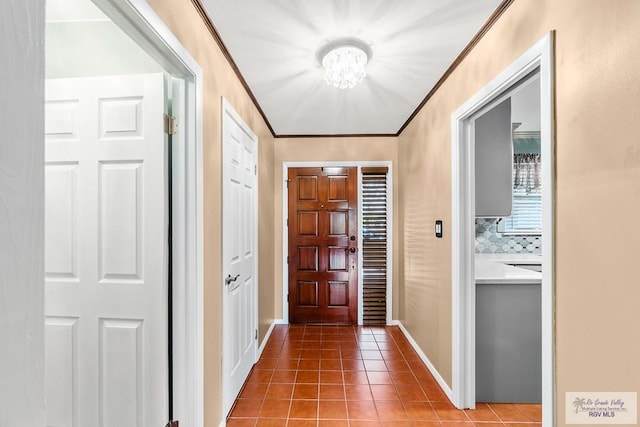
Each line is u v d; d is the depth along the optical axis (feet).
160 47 3.92
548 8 3.99
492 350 6.84
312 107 9.27
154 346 4.52
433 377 8.02
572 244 3.64
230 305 6.56
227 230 6.28
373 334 11.12
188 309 4.71
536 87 8.20
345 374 8.18
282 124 10.89
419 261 9.37
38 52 1.31
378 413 6.53
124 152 4.54
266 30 5.56
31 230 1.30
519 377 6.84
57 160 4.59
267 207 10.78
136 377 4.56
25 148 1.27
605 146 3.22
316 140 12.24
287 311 12.28
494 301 6.83
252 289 8.51
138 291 4.54
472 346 6.68
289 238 12.30
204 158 5.19
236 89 7.00
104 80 4.55
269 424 6.18
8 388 1.24
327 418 6.36
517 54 4.64
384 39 5.84
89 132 4.57
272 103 8.93
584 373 3.50
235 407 6.73
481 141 7.77
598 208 3.31
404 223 11.23
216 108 5.75
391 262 12.10
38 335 1.33
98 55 4.96
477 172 7.77
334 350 9.72
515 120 10.70
